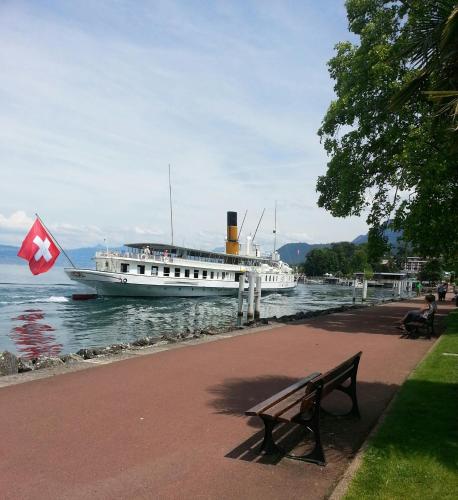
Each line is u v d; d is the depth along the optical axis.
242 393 8.41
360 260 165.75
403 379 9.72
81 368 9.97
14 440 5.87
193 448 5.79
